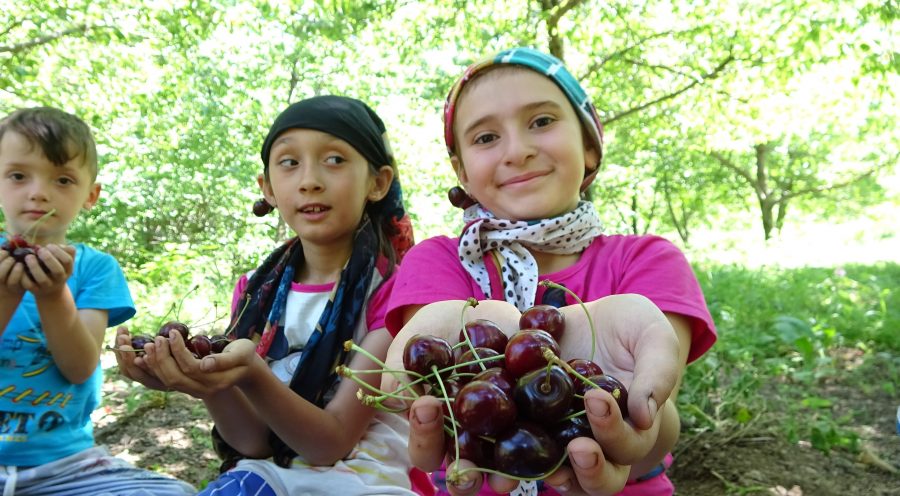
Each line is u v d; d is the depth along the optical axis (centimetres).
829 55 962
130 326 644
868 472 363
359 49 1273
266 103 1346
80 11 927
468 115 189
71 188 231
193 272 878
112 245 1220
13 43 947
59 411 226
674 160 2006
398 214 262
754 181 2708
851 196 3297
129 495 219
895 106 1177
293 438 197
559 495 166
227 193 1270
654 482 179
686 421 393
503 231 188
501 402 110
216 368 171
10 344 221
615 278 189
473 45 1009
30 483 219
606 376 119
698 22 1014
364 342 219
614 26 1034
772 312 717
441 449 118
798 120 1290
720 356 492
